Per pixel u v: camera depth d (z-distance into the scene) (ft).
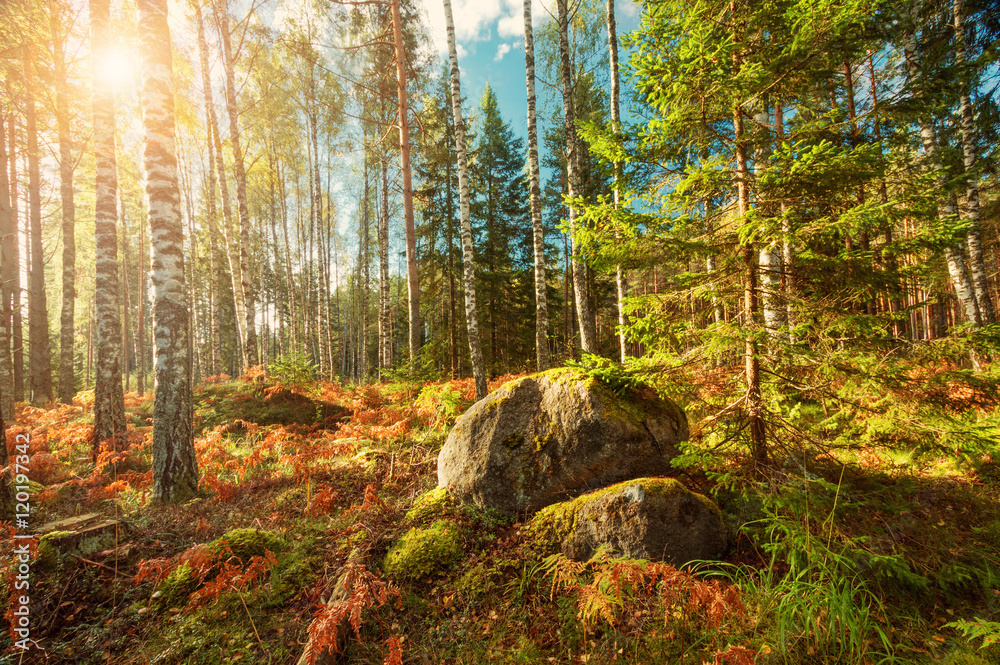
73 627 10.00
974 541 10.28
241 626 10.20
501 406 15.84
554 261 65.87
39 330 38.91
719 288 12.64
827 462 13.69
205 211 79.56
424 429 25.23
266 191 75.92
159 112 17.62
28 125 36.47
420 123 43.68
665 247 12.57
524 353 64.54
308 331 73.87
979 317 26.63
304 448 18.98
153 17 17.81
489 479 14.64
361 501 15.93
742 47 11.47
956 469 13.23
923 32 27.32
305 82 54.60
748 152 13.28
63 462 21.72
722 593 8.58
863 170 10.55
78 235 78.43
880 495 11.84
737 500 12.40
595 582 8.92
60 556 11.67
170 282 17.42
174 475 16.75
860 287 11.57
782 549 10.33
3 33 28.27
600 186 44.06
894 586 9.52
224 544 11.69
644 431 13.79
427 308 64.39
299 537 13.64
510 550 12.51
